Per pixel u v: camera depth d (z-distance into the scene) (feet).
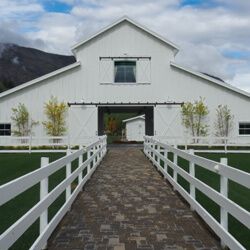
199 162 25.54
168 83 90.74
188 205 29.25
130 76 91.30
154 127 90.38
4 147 87.51
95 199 31.55
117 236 21.76
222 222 19.81
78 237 21.54
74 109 90.07
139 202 30.42
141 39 91.20
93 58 90.94
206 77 89.66
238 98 89.97
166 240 21.06
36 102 89.86
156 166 50.75
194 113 89.76
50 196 20.85
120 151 81.76
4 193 13.38
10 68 592.60
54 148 87.56
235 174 17.62
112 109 104.37
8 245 13.39
